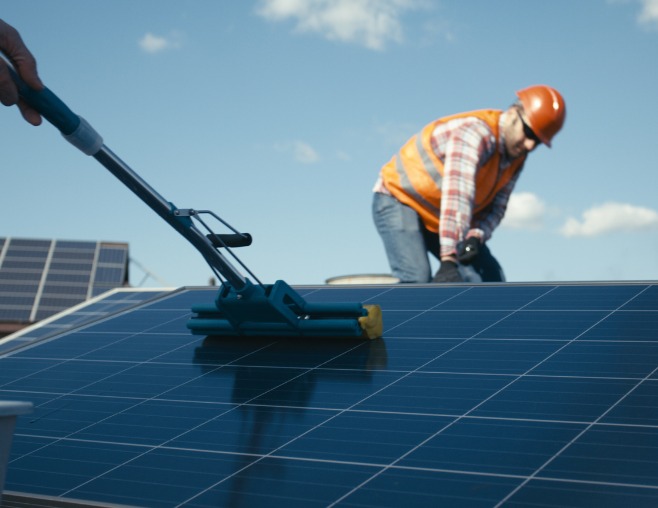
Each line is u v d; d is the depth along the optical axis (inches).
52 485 102.3
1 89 99.6
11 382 149.6
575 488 85.7
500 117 275.0
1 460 71.9
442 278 253.6
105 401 133.1
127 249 1026.1
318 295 184.5
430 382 122.3
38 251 1017.5
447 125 271.1
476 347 135.3
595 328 136.3
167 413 123.9
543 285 166.2
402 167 280.2
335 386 126.0
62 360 160.2
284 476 97.0
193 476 100.1
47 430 123.0
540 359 125.8
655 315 138.5
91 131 109.5
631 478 86.4
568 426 101.0
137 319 183.9
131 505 93.6
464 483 89.9
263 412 119.3
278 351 147.8
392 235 284.4
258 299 142.2
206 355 151.2
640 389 109.3
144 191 119.5
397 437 104.4
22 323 902.4
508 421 105.0
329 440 106.2
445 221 257.4
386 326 155.3
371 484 92.2
